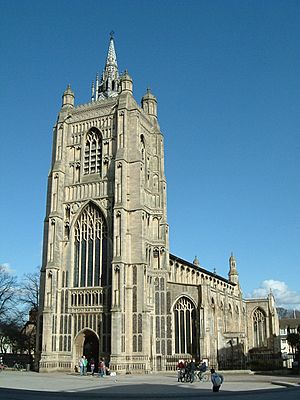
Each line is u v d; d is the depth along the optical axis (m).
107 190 92.44
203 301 91.56
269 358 108.19
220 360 98.19
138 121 96.31
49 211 95.50
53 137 102.06
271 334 137.50
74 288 89.50
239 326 126.75
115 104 97.62
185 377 63.34
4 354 111.69
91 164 96.75
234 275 156.25
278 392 46.56
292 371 84.06
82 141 98.56
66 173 97.81
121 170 90.62
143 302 84.25
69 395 42.81
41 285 91.94
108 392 46.56
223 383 59.66
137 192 90.12
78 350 87.31
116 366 79.44
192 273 118.00
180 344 91.56
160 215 97.25
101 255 89.50
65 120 100.56
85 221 93.38
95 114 98.94
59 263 91.88
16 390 47.09
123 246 86.19
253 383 59.81
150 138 104.38
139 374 79.88
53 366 85.88
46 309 88.12
